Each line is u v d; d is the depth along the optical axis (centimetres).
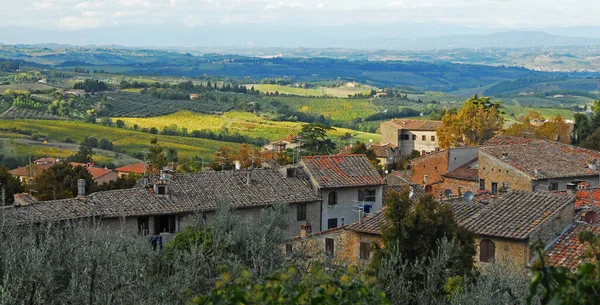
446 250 2923
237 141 19875
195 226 4028
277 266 3325
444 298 2859
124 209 5269
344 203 6300
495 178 7044
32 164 12325
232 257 3331
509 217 3797
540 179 6638
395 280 2772
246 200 5778
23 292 2214
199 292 2716
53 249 2628
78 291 2359
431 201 3166
